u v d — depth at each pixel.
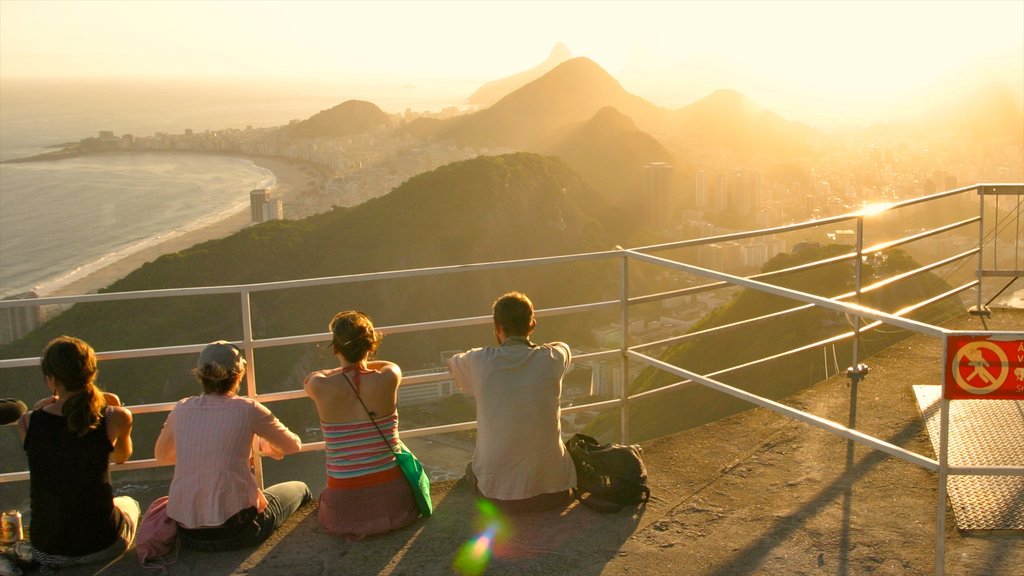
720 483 4.24
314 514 4.02
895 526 3.72
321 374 3.77
